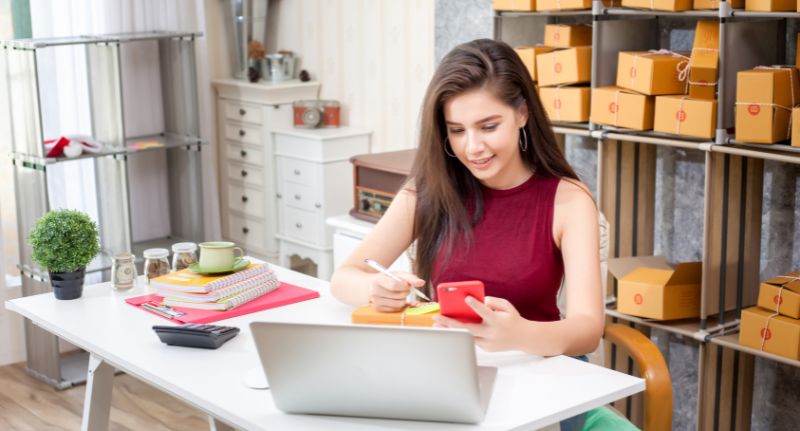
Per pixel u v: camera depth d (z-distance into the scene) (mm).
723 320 2857
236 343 1955
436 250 2145
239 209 4918
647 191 3197
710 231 2777
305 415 1576
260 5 4672
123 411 3539
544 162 2064
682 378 3326
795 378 2967
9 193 4062
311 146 4367
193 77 4309
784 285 2678
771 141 2574
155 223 4562
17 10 3943
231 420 1596
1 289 4016
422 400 1510
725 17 2623
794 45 2807
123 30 4219
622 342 2168
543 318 2090
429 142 2049
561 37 3133
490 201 2100
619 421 1963
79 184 4160
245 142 4777
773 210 2926
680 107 2764
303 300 2266
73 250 2285
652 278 2961
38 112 3561
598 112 2982
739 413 3039
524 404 1600
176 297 2193
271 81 4676
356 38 4457
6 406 3613
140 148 4008
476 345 1871
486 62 1912
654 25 3137
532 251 2053
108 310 2211
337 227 3629
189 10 4461
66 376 3891
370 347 1477
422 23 4090
